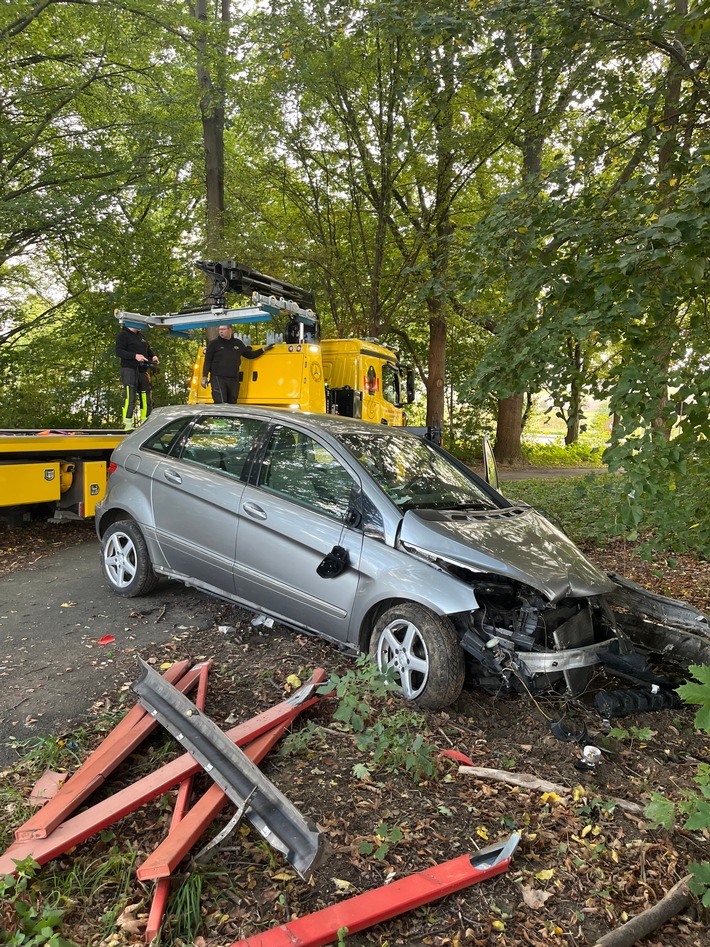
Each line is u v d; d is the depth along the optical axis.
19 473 7.27
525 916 2.40
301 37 11.92
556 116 5.71
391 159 13.67
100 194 16.08
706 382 3.45
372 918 2.27
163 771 2.90
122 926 2.26
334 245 16.67
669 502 4.09
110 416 18.92
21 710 3.71
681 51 4.96
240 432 5.04
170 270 18.33
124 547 5.61
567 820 2.91
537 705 3.73
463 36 4.73
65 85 16.48
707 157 4.04
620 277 3.62
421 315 15.17
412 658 3.81
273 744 3.33
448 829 2.85
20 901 2.27
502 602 3.95
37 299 20.91
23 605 5.51
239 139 17.19
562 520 8.56
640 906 2.47
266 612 4.67
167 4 15.42
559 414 4.20
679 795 3.13
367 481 4.30
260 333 10.61
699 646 4.09
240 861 2.58
